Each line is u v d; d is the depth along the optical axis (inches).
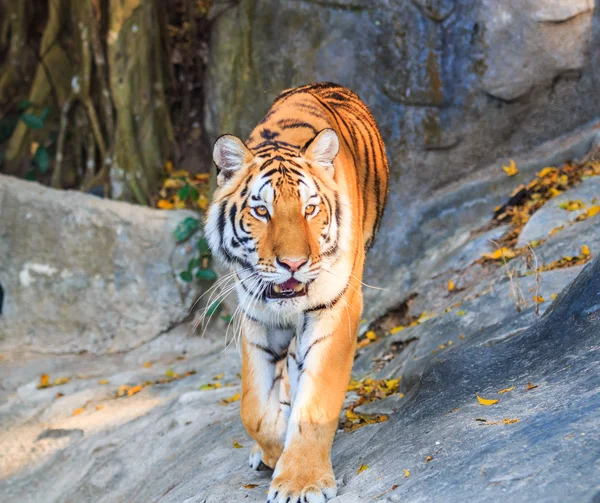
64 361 470.3
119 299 487.8
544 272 315.0
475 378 214.1
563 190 405.4
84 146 555.2
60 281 494.3
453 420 188.4
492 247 393.1
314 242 205.8
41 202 498.0
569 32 432.8
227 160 220.5
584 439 147.4
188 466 284.2
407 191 456.8
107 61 536.1
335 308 213.3
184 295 482.9
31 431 388.5
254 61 481.1
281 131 233.0
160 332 480.7
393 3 447.2
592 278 211.9
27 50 574.6
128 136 534.0
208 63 522.3
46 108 556.1
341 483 198.5
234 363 422.3
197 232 488.4
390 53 451.5
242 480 234.5
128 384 423.2
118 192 531.5
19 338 491.5
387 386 302.8
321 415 207.9
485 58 441.7
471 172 454.3
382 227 455.8
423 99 450.3
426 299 390.6
